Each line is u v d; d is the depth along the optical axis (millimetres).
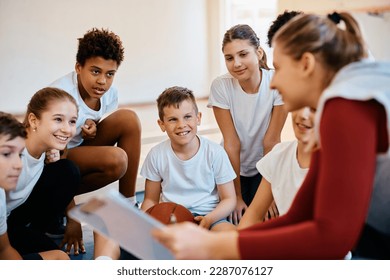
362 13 2564
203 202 1916
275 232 912
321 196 880
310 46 949
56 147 1764
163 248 1055
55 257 1667
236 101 2174
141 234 1014
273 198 1653
